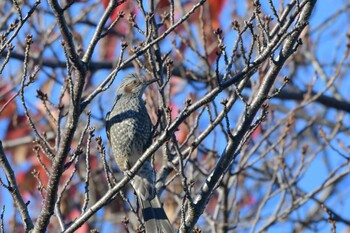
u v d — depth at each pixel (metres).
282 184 14.24
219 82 9.77
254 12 10.07
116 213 16.00
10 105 16.02
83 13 16.22
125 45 9.58
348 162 13.82
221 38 11.02
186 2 15.52
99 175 15.84
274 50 9.94
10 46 9.98
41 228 9.84
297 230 16.03
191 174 13.28
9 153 16.12
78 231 15.29
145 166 11.26
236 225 13.53
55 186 9.66
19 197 10.34
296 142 16.58
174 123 9.81
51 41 15.29
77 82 9.27
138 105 12.53
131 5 14.48
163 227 11.02
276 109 17.97
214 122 10.68
